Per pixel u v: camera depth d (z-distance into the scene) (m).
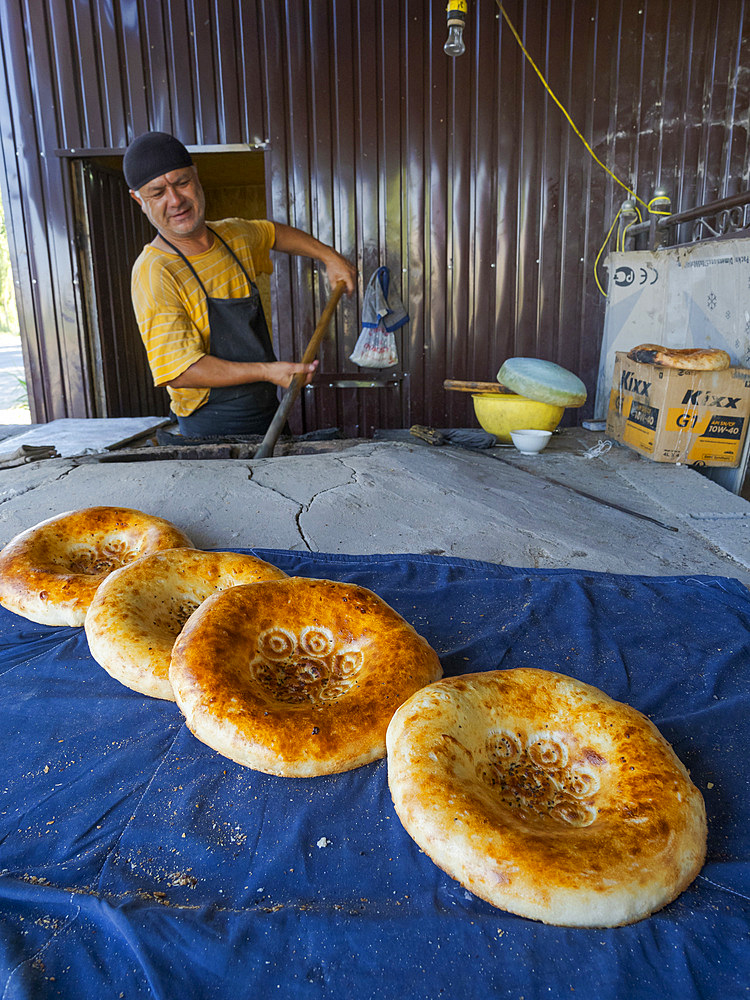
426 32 4.70
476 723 1.07
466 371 5.22
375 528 2.27
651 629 1.58
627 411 3.63
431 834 0.90
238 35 4.75
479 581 1.82
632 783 0.98
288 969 0.78
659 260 4.39
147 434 4.14
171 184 2.88
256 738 1.07
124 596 1.39
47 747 1.20
